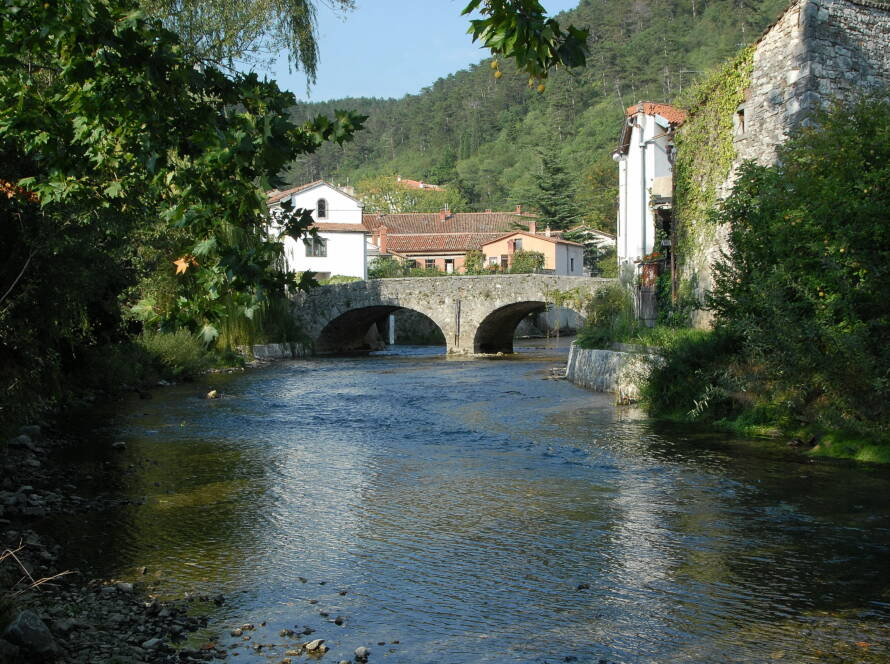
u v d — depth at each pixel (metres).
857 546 8.23
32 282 12.14
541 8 4.48
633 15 122.56
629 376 19.31
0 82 6.82
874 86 17.39
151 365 26.72
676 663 5.71
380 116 174.88
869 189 12.90
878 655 5.77
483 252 65.19
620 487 11.00
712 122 20.80
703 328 20.81
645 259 25.91
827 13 16.83
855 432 13.04
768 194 14.70
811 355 13.01
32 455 13.12
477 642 6.09
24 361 13.16
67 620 6.17
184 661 5.67
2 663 5.07
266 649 5.93
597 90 112.25
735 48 84.81
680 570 7.64
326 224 53.75
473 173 126.12
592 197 76.62
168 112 5.88
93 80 5.79
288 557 8.20
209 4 16.98
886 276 12.59
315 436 15.82
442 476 11.93
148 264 23.95
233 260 5.49
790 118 17.11
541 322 63.12
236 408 20.20
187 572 7.74
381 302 42.66
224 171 5.72
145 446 14.62
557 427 16.20
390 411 19.58
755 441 14.10
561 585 7.31
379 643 6.07
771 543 8.38
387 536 8.91
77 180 7.31
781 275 13.48
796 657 5.77
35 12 5.69
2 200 10.95
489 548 8.43
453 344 41.72
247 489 11.20
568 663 5.72
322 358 39.62
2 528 9.04
